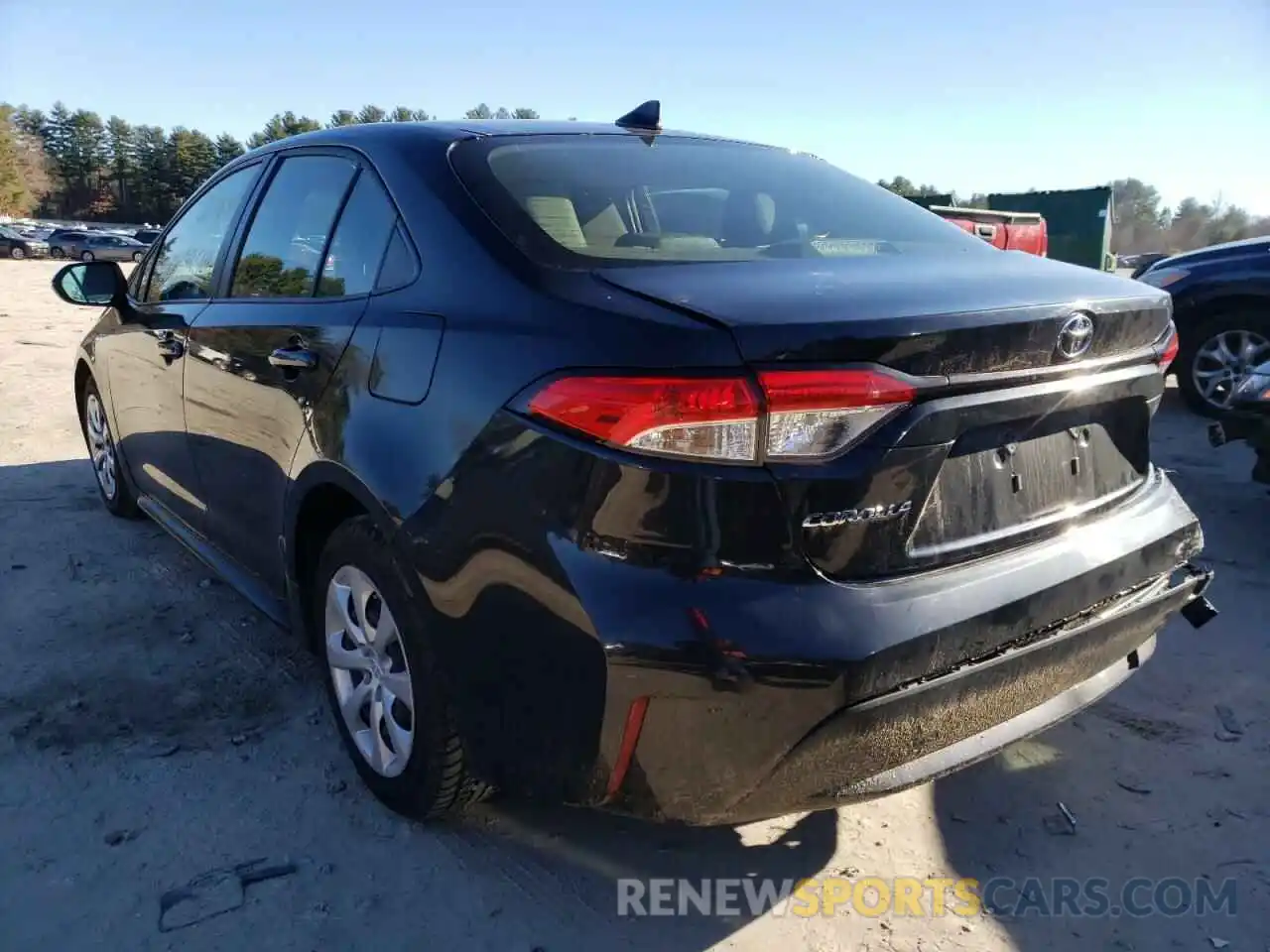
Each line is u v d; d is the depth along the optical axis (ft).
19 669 10.59
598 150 8.90
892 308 6.06
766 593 5.73
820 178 9.82
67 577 13.12
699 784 5.96
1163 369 7.95
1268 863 7.91
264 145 11.28
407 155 8.45
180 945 6.85
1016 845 8.16
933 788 8.94
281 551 9.30
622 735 5.90
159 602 12.41
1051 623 6.78
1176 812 8.55
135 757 9.05
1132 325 7.28
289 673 10.68
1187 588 8.11
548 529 6.04
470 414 6.57
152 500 13.46
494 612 6.42
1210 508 16.58
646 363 5.76
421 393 7.02
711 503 5.67
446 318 7.05
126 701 10.02
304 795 8.57
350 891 7.44
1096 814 8.54
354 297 8.23
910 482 6.05
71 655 10.94
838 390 5.72
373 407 7.47
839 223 8.78
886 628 5.85
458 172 7.99
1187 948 7.05
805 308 5.98
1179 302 22.47
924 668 6.00
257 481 9.55
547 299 6.51
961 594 6.25
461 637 6.69
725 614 5.66
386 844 7.97
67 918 7.06
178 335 11.23
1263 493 17.31
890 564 6.11
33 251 137.49
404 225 7.97
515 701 6.42
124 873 7.54
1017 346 6.37
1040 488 7.02
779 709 5.69
